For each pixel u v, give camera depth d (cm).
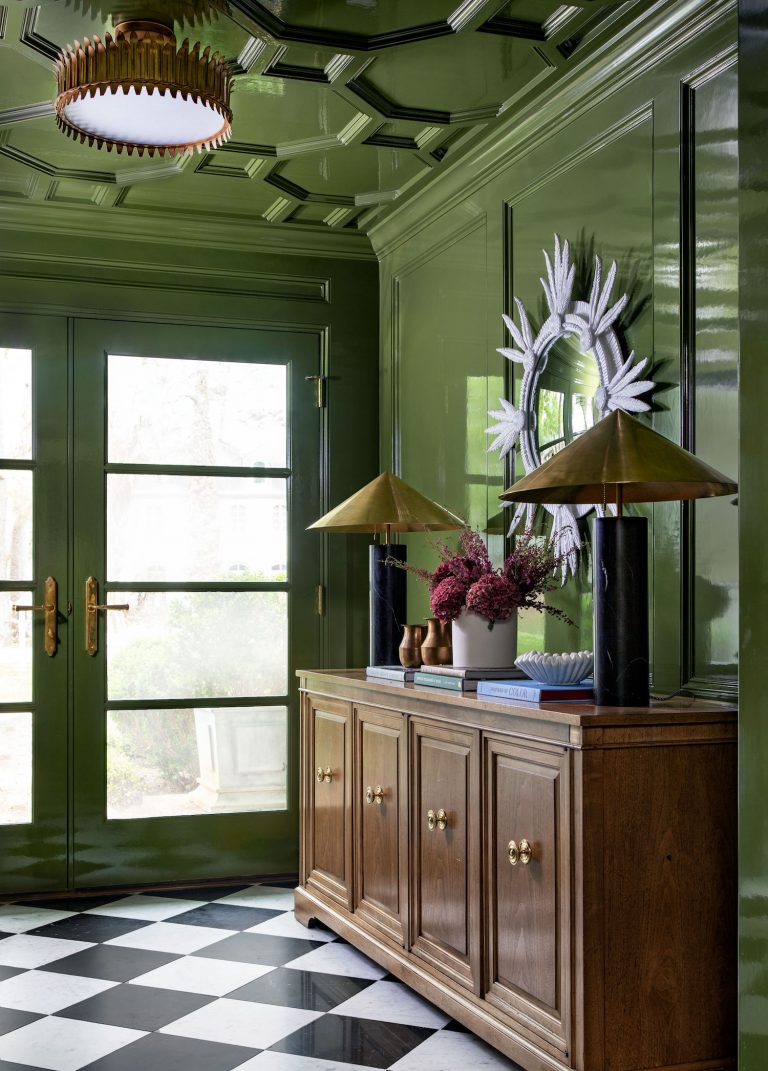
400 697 333
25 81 334
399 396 481
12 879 445
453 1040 295
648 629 277
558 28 305
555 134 352
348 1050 287
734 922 248
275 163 409
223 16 295
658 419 294
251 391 488
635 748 242
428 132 378
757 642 228
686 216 284
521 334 363
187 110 304
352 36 309
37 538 455
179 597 473
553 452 347
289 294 493
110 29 299
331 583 489
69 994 329
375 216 470
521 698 276
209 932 396
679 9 284
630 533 259
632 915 240
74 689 456
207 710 473
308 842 411
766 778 225
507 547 382
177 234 475
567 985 242
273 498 488
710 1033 245
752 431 231
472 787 290
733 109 268
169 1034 298
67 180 425
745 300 234
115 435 469
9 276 457
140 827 460
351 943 370
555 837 250
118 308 470
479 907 284
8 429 455
